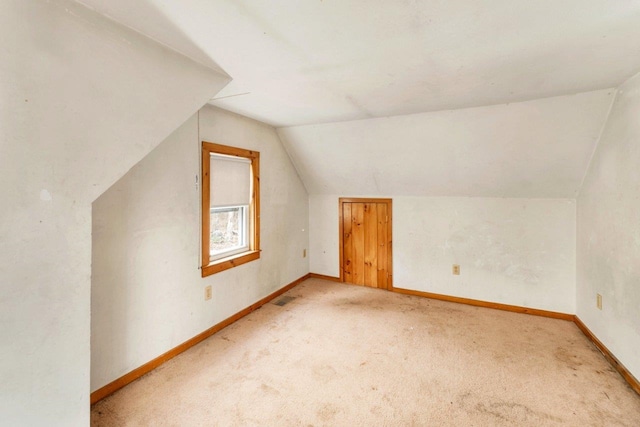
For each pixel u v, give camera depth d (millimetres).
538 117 2609
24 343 1233
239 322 3098
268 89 2279
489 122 2789
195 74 1804
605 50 1667
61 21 1219
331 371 2279
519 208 3314
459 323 3080
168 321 2438
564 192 3084
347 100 2557
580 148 2688
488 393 2033
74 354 1392
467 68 1902
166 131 1713
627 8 1274
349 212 4270
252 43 1590
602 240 2518
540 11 1300
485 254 3492
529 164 2971
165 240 2396
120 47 1421
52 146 1256
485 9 1284
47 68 1198
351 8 1272
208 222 2758
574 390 2057
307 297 3807
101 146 1426
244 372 2268
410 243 3895
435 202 3721
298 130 3623
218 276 2902
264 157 3510
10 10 1091
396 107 2752
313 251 4586
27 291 1229
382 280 4113
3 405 1188
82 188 1383
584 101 2393
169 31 1472
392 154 3441
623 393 2021
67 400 1377
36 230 1241
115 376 2080
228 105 2723
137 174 2191
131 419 1807
